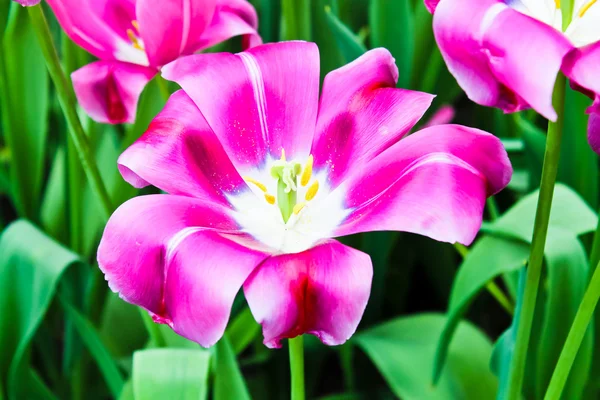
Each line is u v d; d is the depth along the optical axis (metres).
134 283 0.54
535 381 0.72
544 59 0.50
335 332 0.53
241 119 0.59
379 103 0.59
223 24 0.63
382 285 0.81
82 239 0.79
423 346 0.76
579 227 0.69
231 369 0.65
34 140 0.79
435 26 0.52
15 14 0.75
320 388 0.87
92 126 0.76
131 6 0.65
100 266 0.54
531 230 0.68
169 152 0.58
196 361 0.64
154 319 0.54
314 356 0.81
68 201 0.81
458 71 0.52
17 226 0.75
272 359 0.82
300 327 0.53
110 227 0.55
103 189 0.64
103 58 0.65
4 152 0.98
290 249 0.58
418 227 0.53
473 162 0.55
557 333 0.68
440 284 0.88
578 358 0.68
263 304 0.52
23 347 0.72
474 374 0.74
